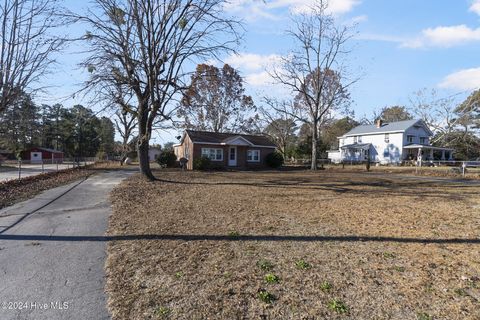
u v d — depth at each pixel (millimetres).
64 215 8320
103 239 6152
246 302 3590
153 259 4984
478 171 25812
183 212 8617
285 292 3828
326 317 3271
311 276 4293
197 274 4375
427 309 3420
